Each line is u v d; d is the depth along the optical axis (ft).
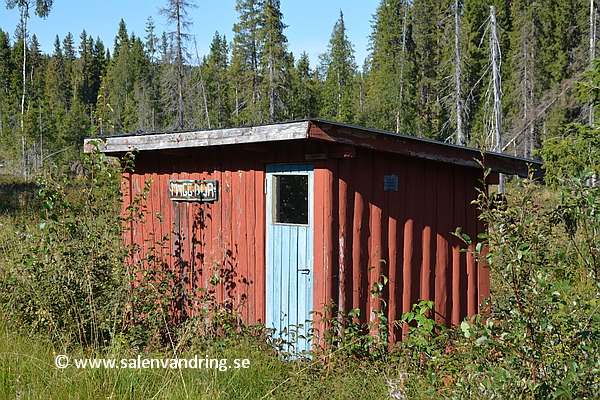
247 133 20.70
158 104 163.84
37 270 23.06
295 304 21.89
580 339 14.94
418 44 134.72
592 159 29.43
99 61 293.64
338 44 188.65
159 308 23.56
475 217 26.08
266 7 124.47
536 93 95.50
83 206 24.56
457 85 69.10
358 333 21.53
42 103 138.72
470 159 24.56
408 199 23.61
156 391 16.90
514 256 13.98
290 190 22.65
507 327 15.17
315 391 17.70
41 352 20.16
